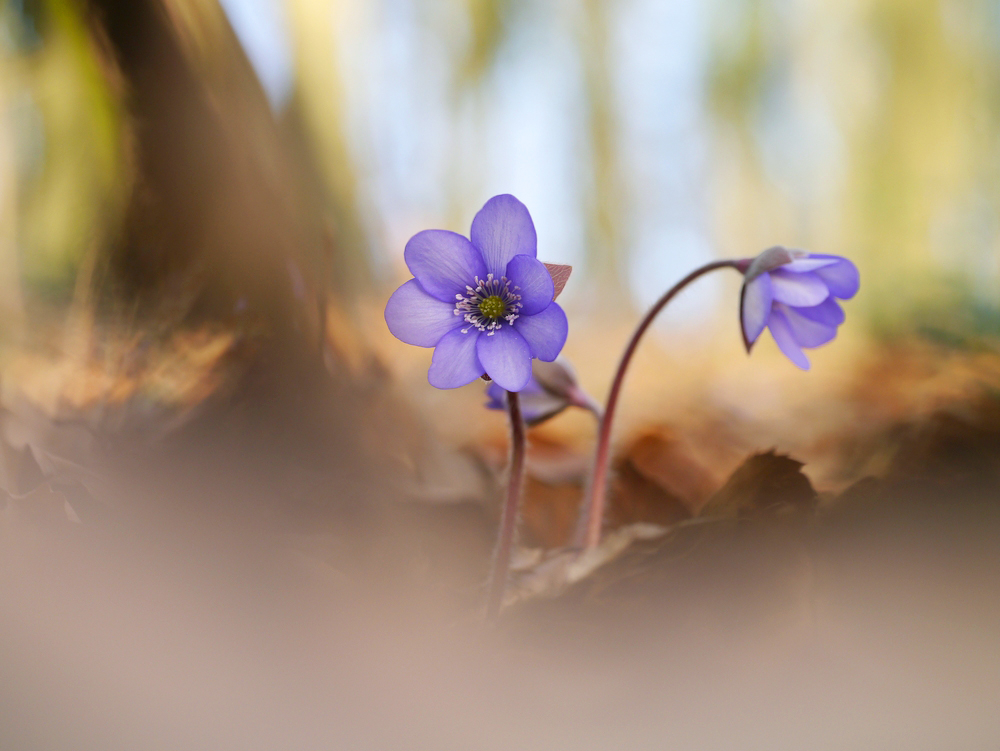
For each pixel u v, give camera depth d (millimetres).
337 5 717
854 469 374
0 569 261
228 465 306
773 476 294
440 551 310
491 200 284
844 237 1184
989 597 273
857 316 941
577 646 273
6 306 340
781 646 271
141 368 318
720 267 310
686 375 943
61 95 342
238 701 257
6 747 244
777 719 259
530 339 281
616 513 375
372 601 278
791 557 277
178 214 332
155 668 257
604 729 260
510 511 289
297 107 614
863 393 597
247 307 326
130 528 273
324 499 303
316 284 355
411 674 267
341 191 629
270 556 274
